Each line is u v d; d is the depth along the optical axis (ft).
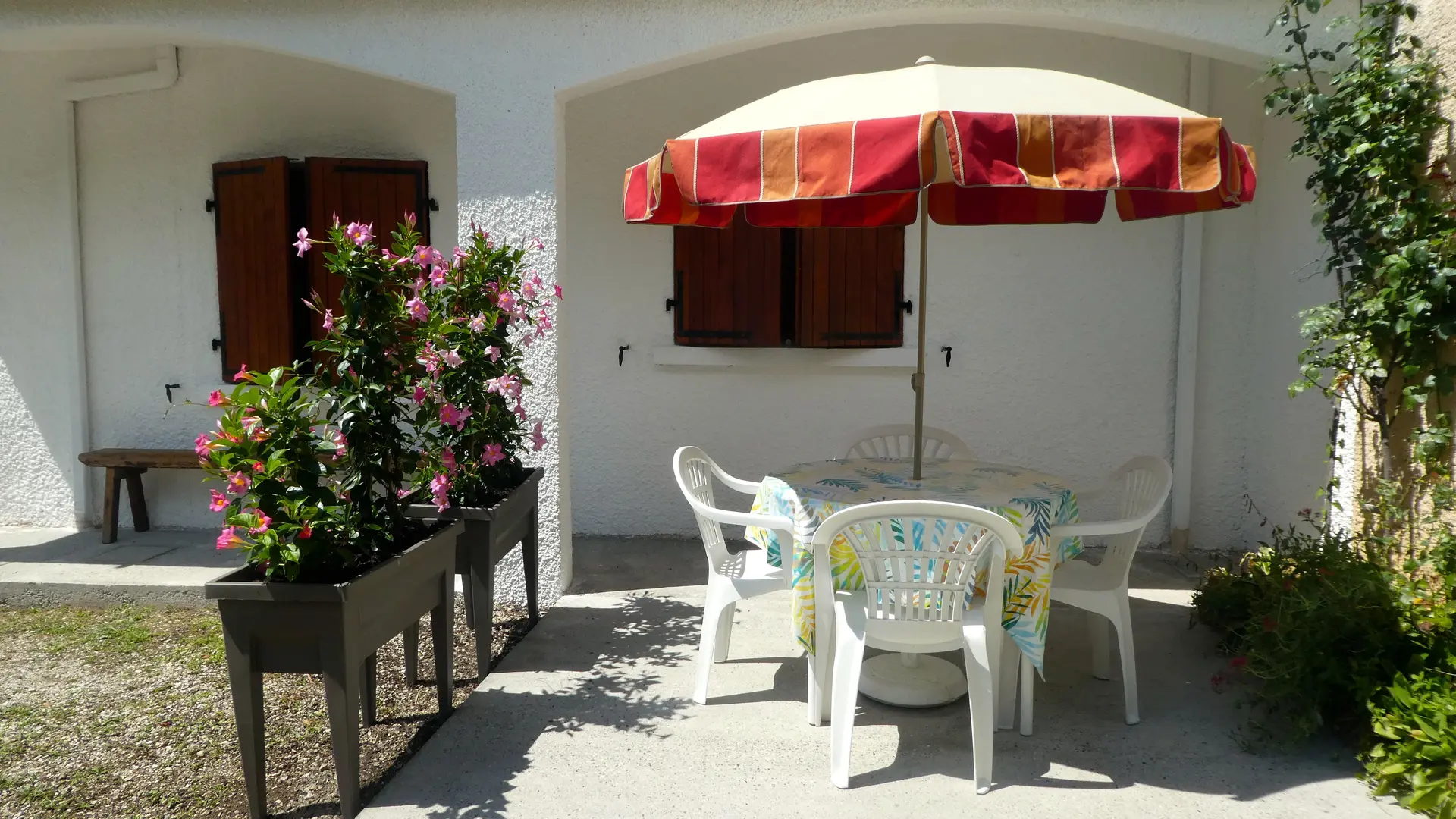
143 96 20.84
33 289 21.58
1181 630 15.07
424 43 16.28
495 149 16.24
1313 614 11.32
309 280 19.99
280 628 9.70
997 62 19.38
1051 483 12.85
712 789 10.43
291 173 20.30
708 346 20.43
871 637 10.86
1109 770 10.75
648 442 20.97
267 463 9.71
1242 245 19.06
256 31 16.65
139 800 10.48
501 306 13.43
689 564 19.06
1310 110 13.79
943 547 10.48
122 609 17.13
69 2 16.90
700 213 13.76
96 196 21.24
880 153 9.04
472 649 14.67
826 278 19.94
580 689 13.12
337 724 9.74
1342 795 10.15
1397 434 13.83
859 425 20.39
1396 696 10.14
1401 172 13.07
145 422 21.59
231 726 12.30
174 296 21.18
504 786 10.51
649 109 20.17
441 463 12.68
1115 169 9.08
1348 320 13.71
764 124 10.16
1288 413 17.92
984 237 19.67
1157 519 19.85
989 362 19.92
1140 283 19.43
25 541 20.58
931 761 11.02
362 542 10.72
